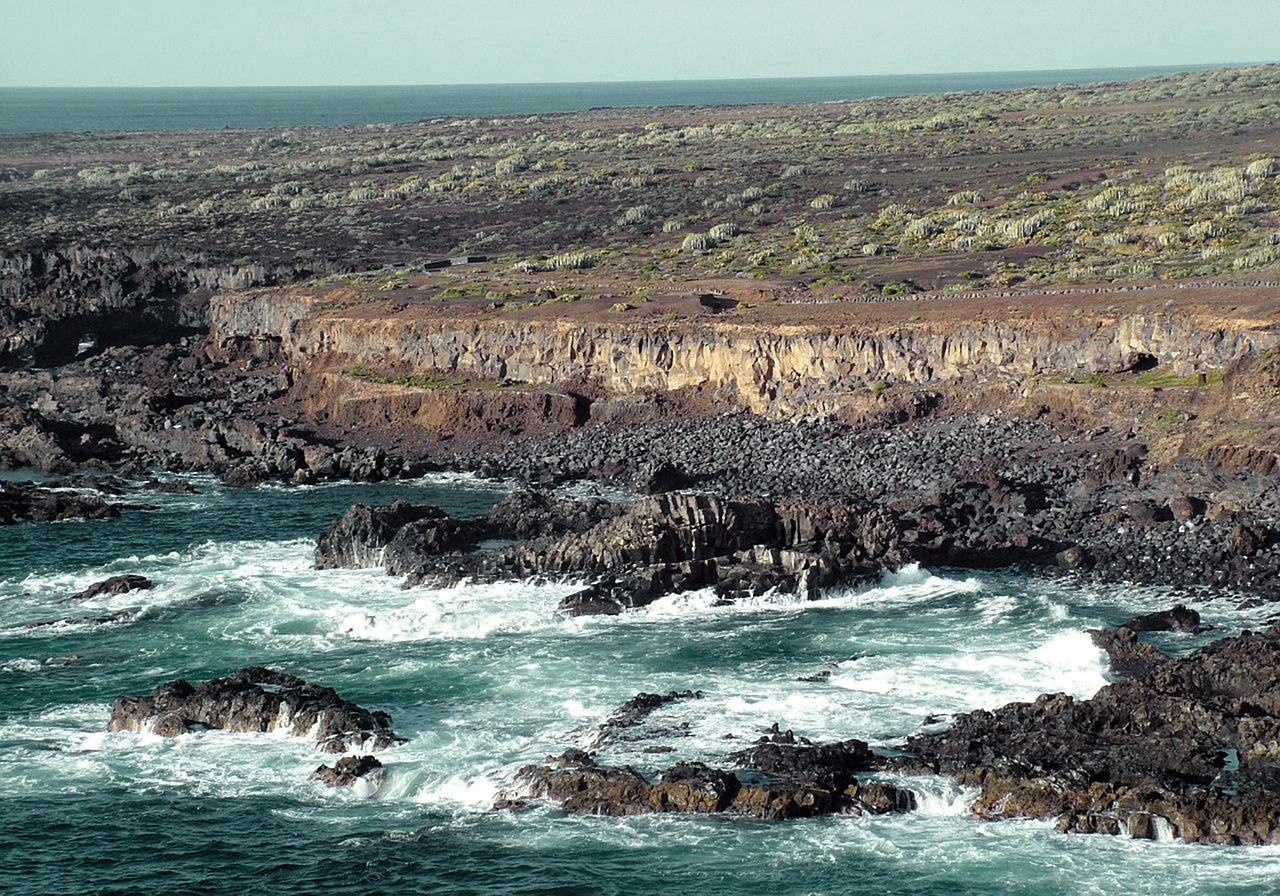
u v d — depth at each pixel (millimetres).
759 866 49125
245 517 99500
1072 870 48094
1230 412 95312
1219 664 59125
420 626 73812
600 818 52656
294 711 61000
